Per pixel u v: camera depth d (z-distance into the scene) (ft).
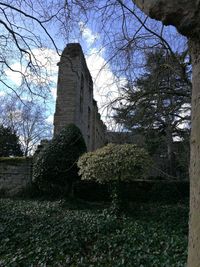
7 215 31.01
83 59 65.72
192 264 5.07
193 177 5.29
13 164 52.85
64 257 19.62
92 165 34.63
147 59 25.61
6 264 18.24
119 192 35.01
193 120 5.45
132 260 18.62
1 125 100.78
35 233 24.75
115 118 26.91
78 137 42.19
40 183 44.83
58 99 59.11
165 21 5.38
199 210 5.10
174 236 24.41
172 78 27.27
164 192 49.83
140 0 5.83
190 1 5.02
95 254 20.68
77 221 29.14
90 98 78.89
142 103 26.81
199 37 5.27
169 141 63.10
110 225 27.40
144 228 27.43
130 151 34.24
